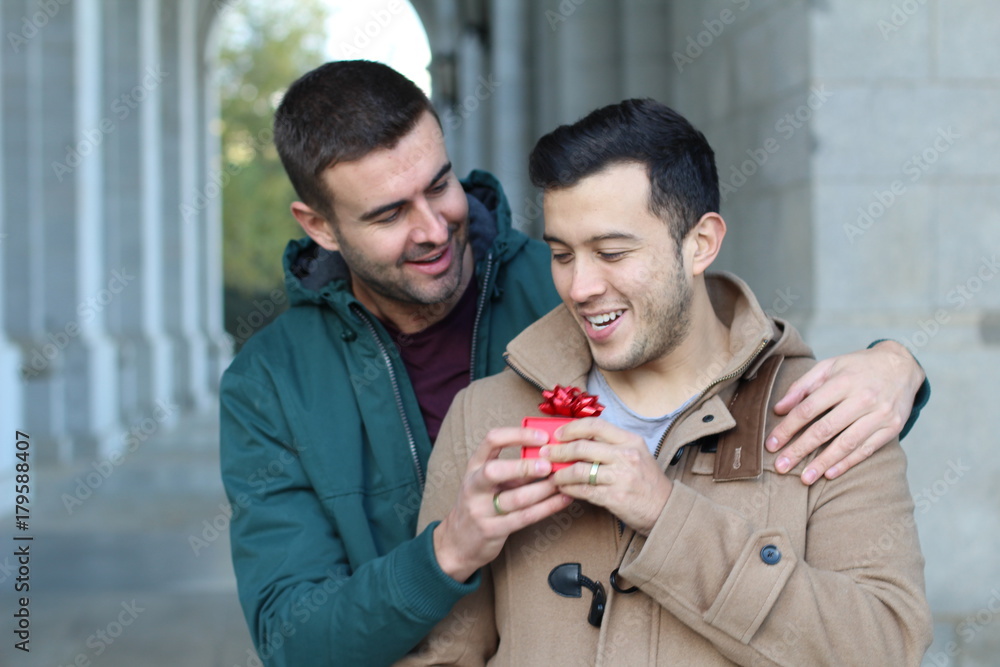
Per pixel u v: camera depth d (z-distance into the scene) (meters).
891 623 1.33
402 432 1.85
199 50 18.95
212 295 18.50
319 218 1.83
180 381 15.44
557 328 1.57
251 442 1.81
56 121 9.82
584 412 1.39
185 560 5.77
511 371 1.66
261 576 1.71
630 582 1.40
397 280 1.76
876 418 1.41
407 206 1.70
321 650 1.51
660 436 1.50
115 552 6.00
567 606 1.47
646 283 1.36
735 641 1.32
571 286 1.39
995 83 3.28
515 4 8.52
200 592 5.03
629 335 1.39
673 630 1.41
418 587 1.43
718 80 4.23
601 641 1.40
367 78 1.68
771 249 3.64
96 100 10.43
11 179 9.23
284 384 1.82
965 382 3.18
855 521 1.39
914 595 1.35
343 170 1.66
